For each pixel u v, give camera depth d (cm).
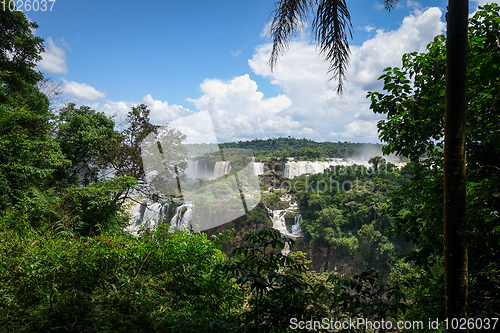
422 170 333
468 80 220
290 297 187
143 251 430
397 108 377
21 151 866
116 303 318
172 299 360
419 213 322
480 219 248
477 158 307
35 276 321
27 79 1529
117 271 377
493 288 252
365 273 188
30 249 382
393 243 3116
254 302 202
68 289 320
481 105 250
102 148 1600
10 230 466
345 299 178
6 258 347
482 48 255
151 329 282
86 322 259
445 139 139
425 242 297
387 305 176
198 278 408
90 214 819
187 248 427
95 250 386
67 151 1641
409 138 387
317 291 189
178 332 219
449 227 136
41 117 1060
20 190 780
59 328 241
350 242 3181
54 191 1057
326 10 241
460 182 134
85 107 2003
